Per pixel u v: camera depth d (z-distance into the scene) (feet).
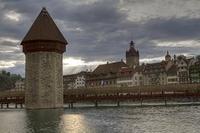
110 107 221.46
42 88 206.39
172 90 238.68
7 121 127.34
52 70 209.46
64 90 238.27
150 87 240.53
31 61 210.59
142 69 411.95
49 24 217.97
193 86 239.71
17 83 589.32
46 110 195.31
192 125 105.19
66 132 93.91
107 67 447.42
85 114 158.61
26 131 96.58
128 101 284.61
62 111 184.55
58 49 213.66
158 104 246.06
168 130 94.94
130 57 524.52
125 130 96.78
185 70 359.25
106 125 110.11
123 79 407.85
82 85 495.41
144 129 98.27
